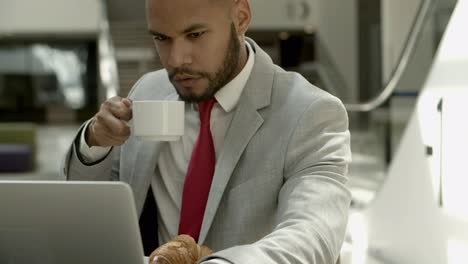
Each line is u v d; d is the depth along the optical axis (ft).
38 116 40.65
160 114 6.04
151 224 7.13
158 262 5.01
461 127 11.24
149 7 6.03
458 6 11.84
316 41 32.22
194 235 6.53
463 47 11.37
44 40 40.60
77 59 40.57
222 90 6.69
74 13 40.19
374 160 19.47
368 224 16.87
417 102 13.83
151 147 7.00
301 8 32.89
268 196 6.37
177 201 6.91
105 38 37.68
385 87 18.43
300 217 5.48
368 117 20.02
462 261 11.06
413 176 13.84
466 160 10.98
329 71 30.27
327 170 6.05
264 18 34.35
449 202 11.75
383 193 15.88
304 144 6.29
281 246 4.97
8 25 40.19
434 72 12.86
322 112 6.37
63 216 4.57
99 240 4.59
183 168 6.93
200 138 6.72
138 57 38.52
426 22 15.19
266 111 6.61
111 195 4.45
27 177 31.71
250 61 6.76
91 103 40.65
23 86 40.52
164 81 7.61
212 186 6.45
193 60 6.07
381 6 23.67
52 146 39.01
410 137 14.14
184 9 5.91
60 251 4.70
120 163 7.30
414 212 13.69
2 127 35.37
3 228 4.72
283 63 34.12
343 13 28.45
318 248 5.17
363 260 14.92
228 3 6.17
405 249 14.03
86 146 6.76
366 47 25.86
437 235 12.29
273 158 6.39
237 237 6.40
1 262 4.87
